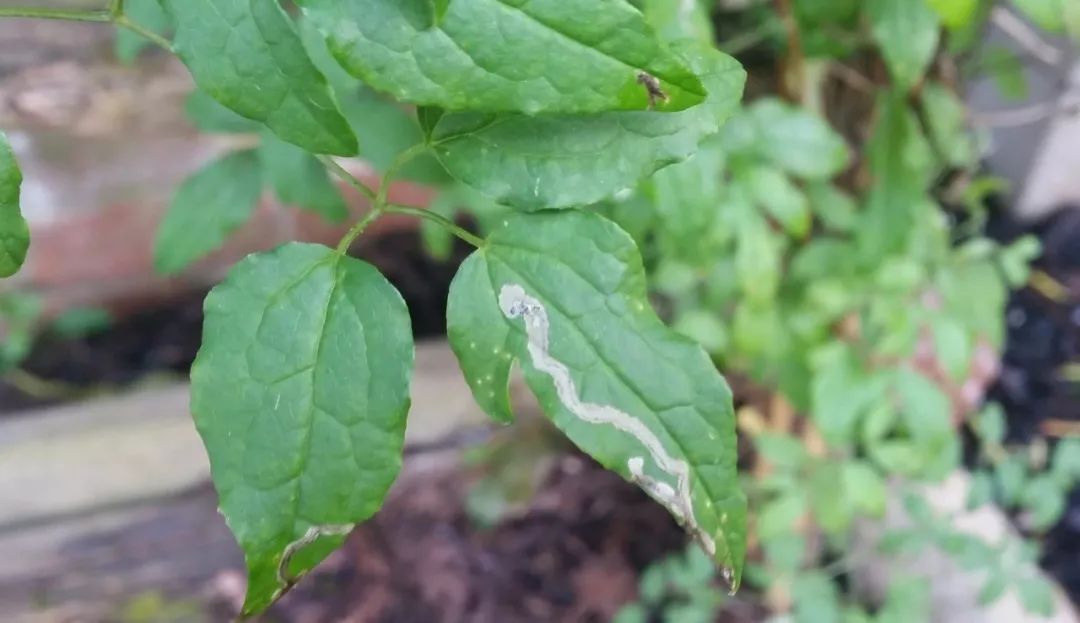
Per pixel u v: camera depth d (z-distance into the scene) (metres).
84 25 0.58
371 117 0.31
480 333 0.17
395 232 0.64
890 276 0.42
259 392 0.16
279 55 0.16
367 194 0.18
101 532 0.53
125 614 0.52
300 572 0.17
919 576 0.48
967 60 0.44
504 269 0.17
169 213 0.36
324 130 0.16
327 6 0.15
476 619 0.54
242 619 0.17
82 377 0.60
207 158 0.59
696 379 0.17
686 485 0.17
